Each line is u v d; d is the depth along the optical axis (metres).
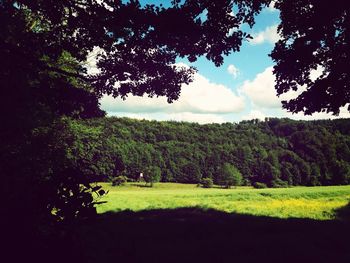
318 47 12.23
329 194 52.19
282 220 24.69
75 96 9.62
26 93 8.70
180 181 113.12
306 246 14.18
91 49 9.04
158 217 26.48
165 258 12.46
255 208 33.78
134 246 14.09
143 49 8.76
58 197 2.97
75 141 22.34
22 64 8.56
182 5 8.45
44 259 2.72
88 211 3.04
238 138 140.25
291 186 106.19
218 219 25.50
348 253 13.41
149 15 8.05
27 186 2.92
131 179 108.06
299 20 12.02
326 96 12.57
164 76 9.15
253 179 114.00
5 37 9.22
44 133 16.84
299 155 112.62
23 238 2.65
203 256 12.89
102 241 13.87
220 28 8.64
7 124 7.05
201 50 8.75
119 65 8.88
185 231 19.55
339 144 109.75
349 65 11.67
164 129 136.88
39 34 8.88
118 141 108.00
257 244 14.98
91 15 8.32
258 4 9.38
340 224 22.17
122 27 8.43
